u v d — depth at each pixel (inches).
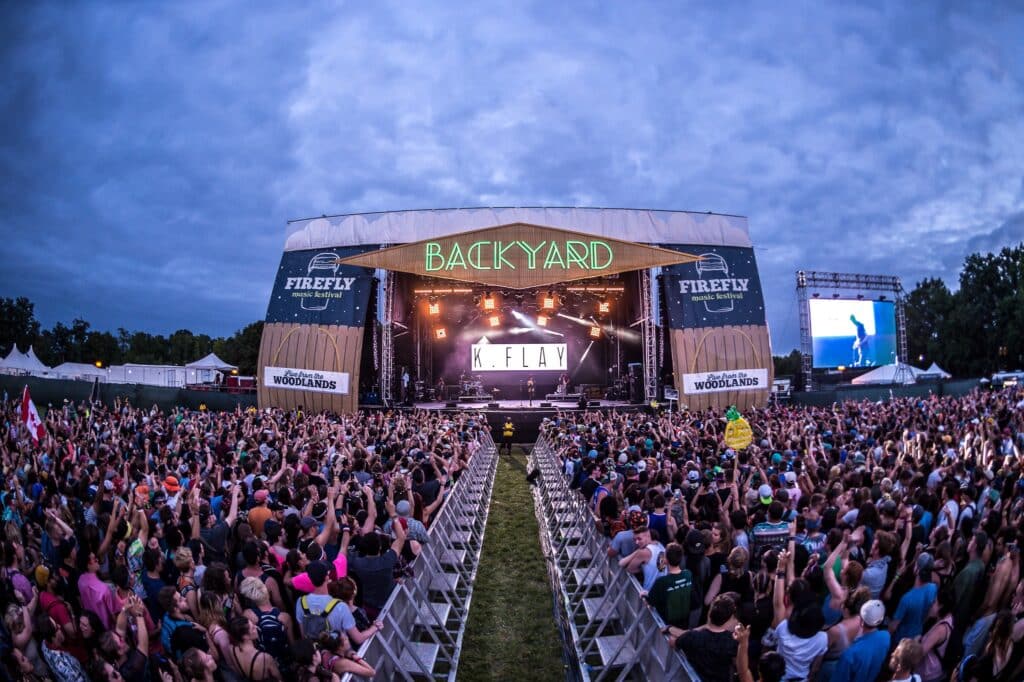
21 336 2918.3
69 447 517.3
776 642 189.3
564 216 1250.6
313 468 480.7
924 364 2792.8
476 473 727.1
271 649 191.0
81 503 385.4
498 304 1391.5
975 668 194.7
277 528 260.4
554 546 494.3
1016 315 2413.9
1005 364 2509.8
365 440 671.8
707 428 746.2
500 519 624.7
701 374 1229.1
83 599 219.3
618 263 1087.6
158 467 486.0
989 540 241.9
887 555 244.5
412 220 1258.0
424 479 452.1
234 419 953.5
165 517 320.2
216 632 181.5
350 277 1262.3
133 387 1374.3
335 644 190.5
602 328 1518.2
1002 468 417.1
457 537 474.3
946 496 338.0
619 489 404.5
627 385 1456.7
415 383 1430.9
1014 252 2588.6
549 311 1483.8
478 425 961.5
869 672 172.6
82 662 213.2
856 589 189.6
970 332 2637.8
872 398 1439.5
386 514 346.9
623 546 311.6
